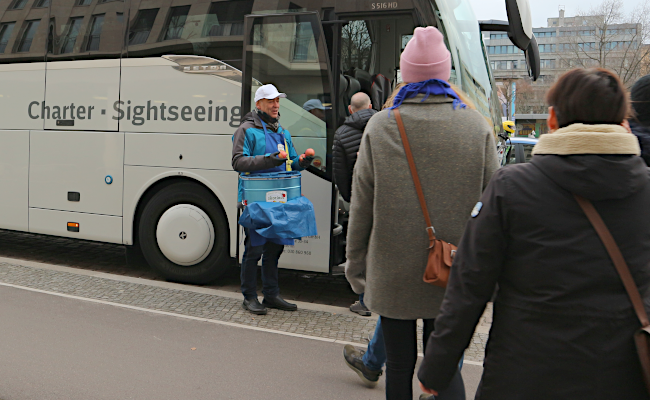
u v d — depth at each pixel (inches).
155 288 219.9
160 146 234.2
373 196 96.1
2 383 134.8
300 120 211.8
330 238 210.7
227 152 223.1
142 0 239.5
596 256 60.8
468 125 92.9
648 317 60.2
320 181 210.7
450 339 69.1
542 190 63.6
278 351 161.0
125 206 243.0
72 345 159.6
